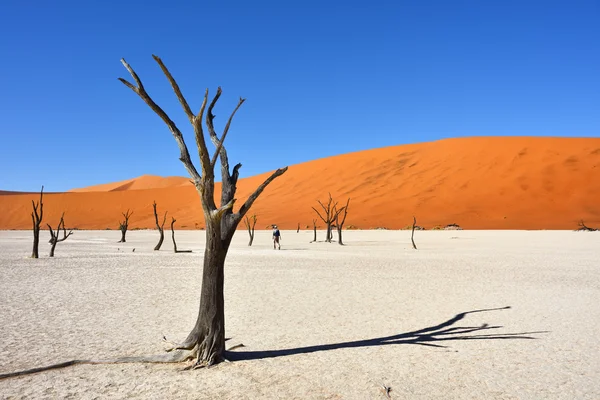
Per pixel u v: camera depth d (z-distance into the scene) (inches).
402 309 423.5
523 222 2746.1
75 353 276.1
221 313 263.4
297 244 1569.9
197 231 3189.0
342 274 691.4
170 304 439.2
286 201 4020.7
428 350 289.7
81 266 790.5
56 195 4980.3
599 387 225.6
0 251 1181.7
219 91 278.2
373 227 2935.5
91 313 394.9
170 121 261.3
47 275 658.8
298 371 246.5
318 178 4360.2
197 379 233.0
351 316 391.9
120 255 1047.6
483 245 1439.5
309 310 418.0
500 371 249.4
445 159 3946.9
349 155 4665.4
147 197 4997.5
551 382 232.4
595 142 3644.2
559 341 312.8
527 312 411.2
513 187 3257.9
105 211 4734.3
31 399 205.0
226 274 689.0
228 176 272.4
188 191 5049.2
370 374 242.8
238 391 216.7
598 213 2790.4
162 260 913.5
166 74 223.9
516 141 3895.2
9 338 309.0
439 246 1407.5
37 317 377.1
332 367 254.2
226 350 285.7
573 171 3287.4
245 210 264.4
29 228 4178.2
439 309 423.8
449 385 227.1
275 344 302.8
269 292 520.7
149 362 260.8
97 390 216.8
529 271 737.6
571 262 890.1
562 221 2716.5
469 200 3206.2
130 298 472.1
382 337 321.7
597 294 512.4
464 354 281.1
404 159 4207.7
